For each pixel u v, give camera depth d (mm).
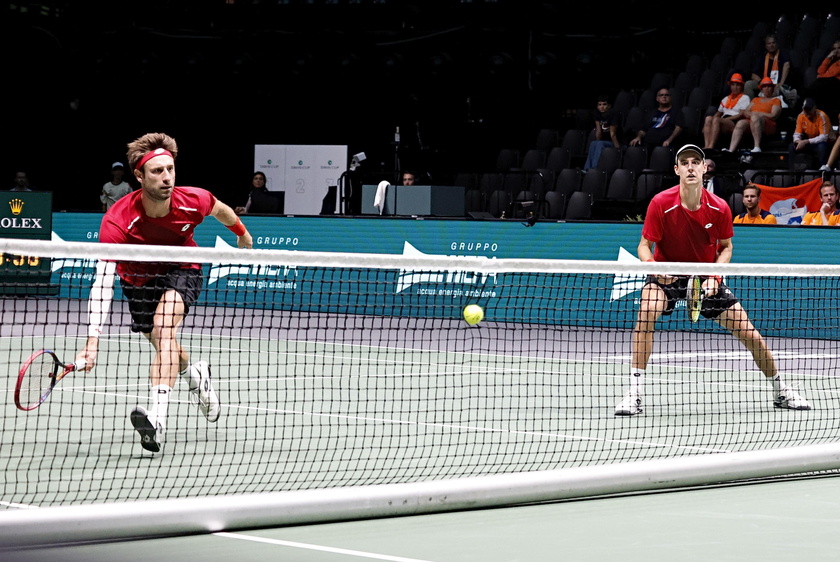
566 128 22531
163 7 23281
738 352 13180
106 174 23641
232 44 23234
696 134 19812
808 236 14945
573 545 4691
